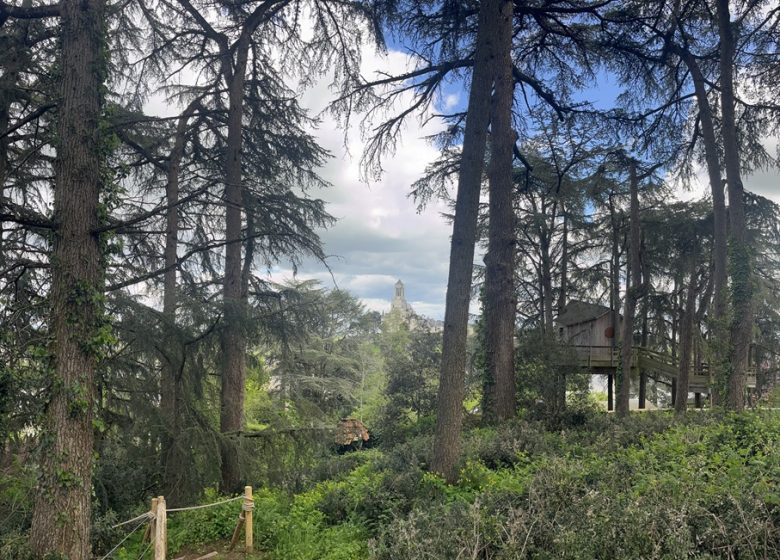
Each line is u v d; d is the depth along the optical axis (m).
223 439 10.17
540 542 4.92
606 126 16.95
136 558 7.37
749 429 8.34
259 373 12.94
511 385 13.52
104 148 6.93
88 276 6.65
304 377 23.05
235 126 12.38
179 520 8.76
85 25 6.87
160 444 9.47
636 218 18.69
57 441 6.30
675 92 17.08
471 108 9.12
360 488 8.45
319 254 13.49
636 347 22.50
